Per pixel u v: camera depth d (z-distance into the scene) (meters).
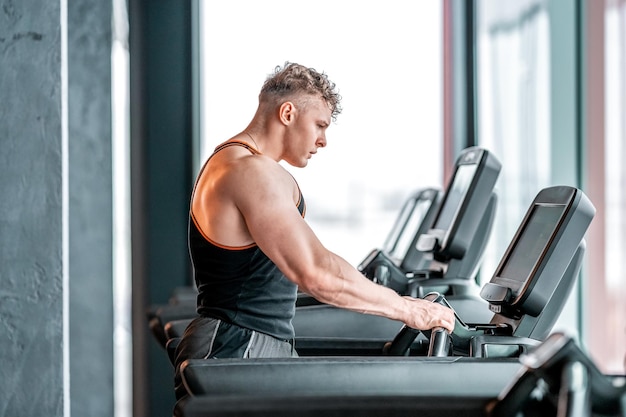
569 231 3.11
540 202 3.46
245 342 3.00
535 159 6.97
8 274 3.15
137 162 7.13
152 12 7.12
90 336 5.28
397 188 8.01
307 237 2.84
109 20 5.07
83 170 5.16
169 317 4.69
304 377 2.35
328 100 3.17
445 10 7.61
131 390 7.09
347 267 2.84
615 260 6.54
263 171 2.90
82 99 5.10
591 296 6.62
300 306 4.27
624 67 6.44
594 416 1.86
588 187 6.67
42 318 3.16
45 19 3.16
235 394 2.32
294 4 7.64
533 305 3.12
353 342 3.86
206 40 7.42
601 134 6.59
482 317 4.39
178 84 7.16
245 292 3.02
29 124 3.15
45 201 3.16
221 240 2.98
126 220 7.15
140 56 7.12
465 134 7.51
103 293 5.27
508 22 7.18
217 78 7.44
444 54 7.62
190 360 2.36
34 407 3.16
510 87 7.16
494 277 3.50
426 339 3.42
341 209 8.09
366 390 2.36
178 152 7.18
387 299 2.88
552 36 6.84
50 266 3.16
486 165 4.61
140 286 7.12
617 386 1.84
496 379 2.40
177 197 7.17
